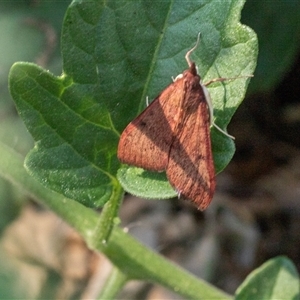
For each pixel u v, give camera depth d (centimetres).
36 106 10
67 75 10
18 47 16
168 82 11
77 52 10
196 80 10
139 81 11
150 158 11
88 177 11
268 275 12
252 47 10
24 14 16
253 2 17
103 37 10
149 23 11
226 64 10
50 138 11
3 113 16
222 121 10
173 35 11
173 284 13
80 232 12
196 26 11
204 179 10
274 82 17
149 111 10
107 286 13
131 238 13
